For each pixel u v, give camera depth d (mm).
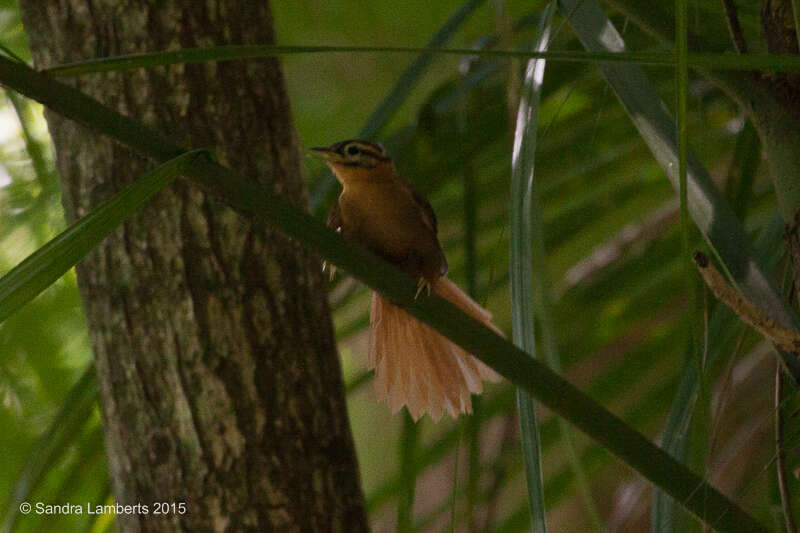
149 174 6633
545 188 6938
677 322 6945
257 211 6672
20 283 6273
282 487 6836
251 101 6863
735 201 6770
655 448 6676
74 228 6555
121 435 6840
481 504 6926
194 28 6855
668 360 6969
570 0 6734
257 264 6848
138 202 6625
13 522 6832
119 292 6840
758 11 6824
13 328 7035
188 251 6836
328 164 6879
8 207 7031
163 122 6848
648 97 6707
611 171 6938
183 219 6840
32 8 6863
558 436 6957
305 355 6852
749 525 6676
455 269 6957
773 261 6723
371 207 6879
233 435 6832
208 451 6832
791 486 6766
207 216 6840
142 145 6660
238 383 6836
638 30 6887
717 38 6836
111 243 6840
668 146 6695
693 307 6574
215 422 6832
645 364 6941
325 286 6875
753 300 6676
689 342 6734
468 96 6883
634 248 6945
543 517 6633
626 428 6672
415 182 6887
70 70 6645
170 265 6836
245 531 6828
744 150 6777
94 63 6645
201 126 6852
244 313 6840
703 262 6664
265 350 6844
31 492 6836
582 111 6926
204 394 6832
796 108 6707
